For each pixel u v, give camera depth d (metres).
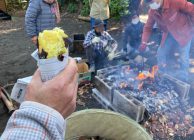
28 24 3.85
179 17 3.79
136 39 4.96
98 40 4.52
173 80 3.86
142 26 4.98
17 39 6.52
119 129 2.64
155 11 3.89
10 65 5.16
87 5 7.85
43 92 0.65
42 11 3.80
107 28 6.90
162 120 3.34
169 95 3.66
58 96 0.65
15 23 7.87
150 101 3.50
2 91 3.97
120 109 3.49
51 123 0.62
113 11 7.29
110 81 3.84
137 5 6.95
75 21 7.81
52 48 0.69
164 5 3.69
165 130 3.23
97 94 3.89
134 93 3.60
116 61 4.71
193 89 4.12
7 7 9.10
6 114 3.65
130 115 3.34
